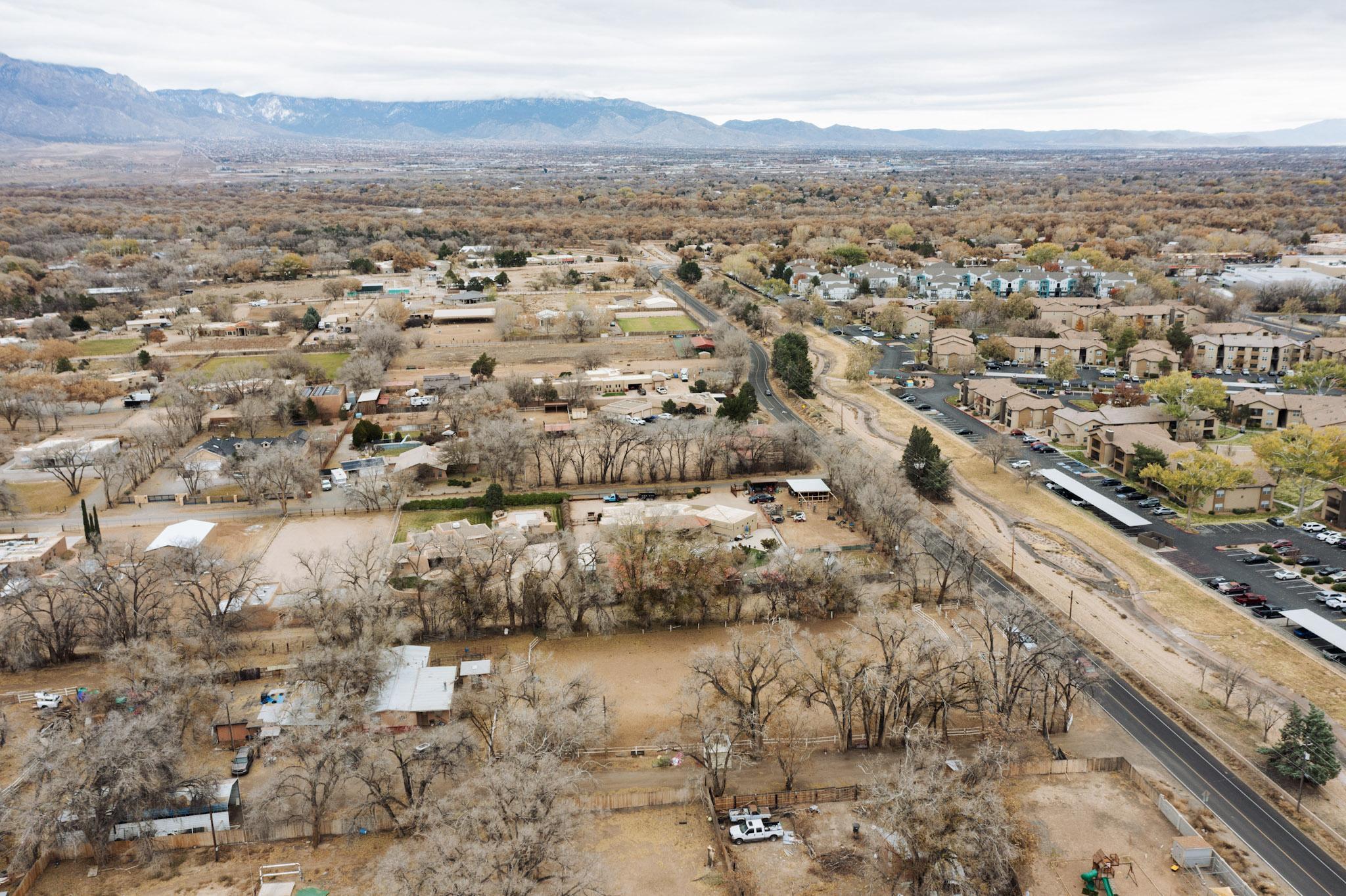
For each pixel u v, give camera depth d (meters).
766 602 128.25
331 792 87.75
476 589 122.69
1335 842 84.62
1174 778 93.44
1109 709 105.75
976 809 78.94
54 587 119.50
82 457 177.00
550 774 79.38
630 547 130.25
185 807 85.75
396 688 104.44
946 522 157.62
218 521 158.62
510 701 101.94
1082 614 126.69
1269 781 93.12
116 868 81.81
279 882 79.25
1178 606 128.75
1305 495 161.62
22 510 163.25
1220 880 79.62
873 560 140.50
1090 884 78.88
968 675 103.62
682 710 103.56
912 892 76.75
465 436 198.88
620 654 117.38
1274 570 138.50
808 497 166.50
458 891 67.69
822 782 93.06
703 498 167.00
